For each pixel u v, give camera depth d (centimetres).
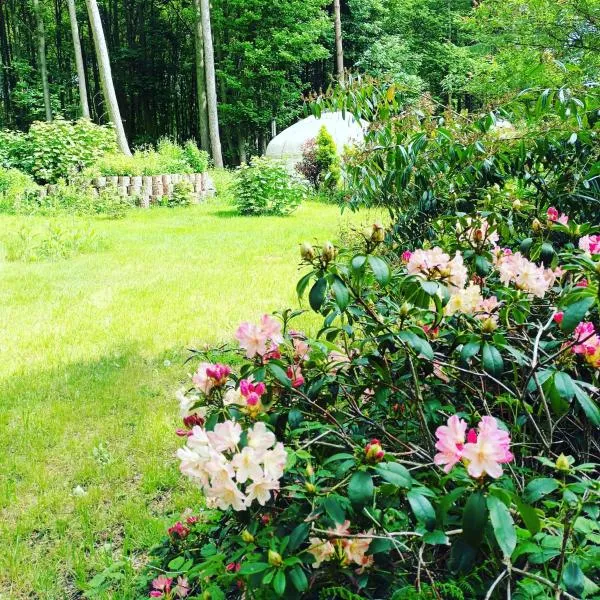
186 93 3092
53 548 230
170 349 437
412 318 163
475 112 332
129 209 1329
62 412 340
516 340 176
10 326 502
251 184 1207
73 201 1260
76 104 2823
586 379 168
